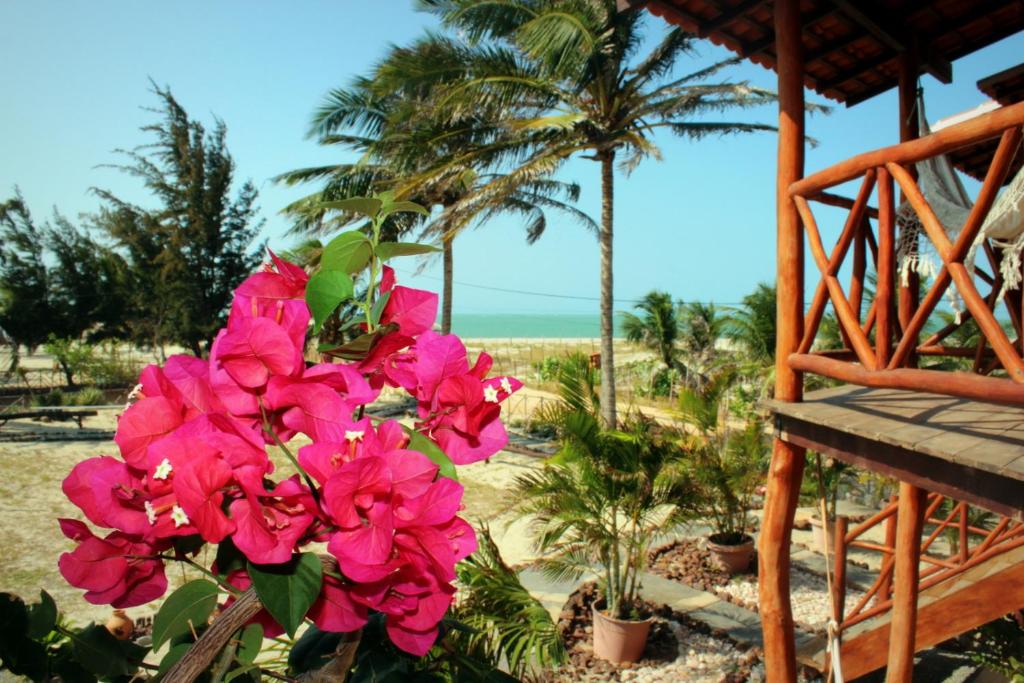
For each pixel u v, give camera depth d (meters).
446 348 0.76
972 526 6.48
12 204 24.52
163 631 0.69
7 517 9.75
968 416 2.87
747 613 6.99
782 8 3.40
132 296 25.34
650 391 21.97
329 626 0.68
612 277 13.59
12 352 24.62
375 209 0.81
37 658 0.81
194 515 0.57
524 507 6.35
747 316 15.75
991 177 2.18
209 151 25.38
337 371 0.68
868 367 2.75
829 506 9.13
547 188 17.17
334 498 0.58
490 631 4.14
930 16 4.32
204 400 0.69
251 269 26.14
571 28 10.89
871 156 2.71
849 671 4.71
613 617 6.23
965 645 5.85
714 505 8.24
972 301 2.25
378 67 13.16
